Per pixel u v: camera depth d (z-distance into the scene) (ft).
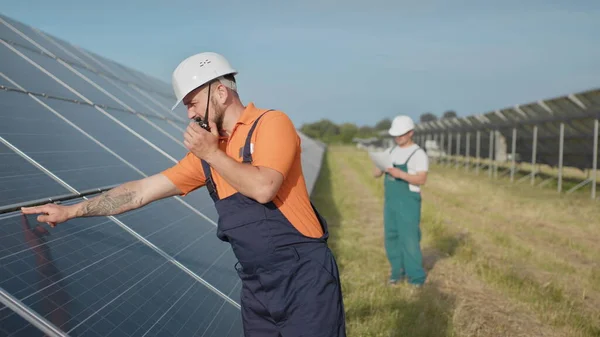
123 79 30.17
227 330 9.53
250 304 8.02
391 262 20.26
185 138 6.76
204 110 7.68
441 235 28.73
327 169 75.56
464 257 24.27
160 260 10.16
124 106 21.62
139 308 8.10
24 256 7.33
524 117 62.85
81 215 8.25
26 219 8.33
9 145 10.41
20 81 15.15
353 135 293.23
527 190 55.11
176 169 8.66
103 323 7.15
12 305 6.23
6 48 18.24
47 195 9.46
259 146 7.40
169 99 36.09
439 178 68.59
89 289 7.63
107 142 14.74
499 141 82.17
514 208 41.52
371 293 17.94
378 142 218.38
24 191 9.09
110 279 8.27
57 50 24.03
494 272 21.70
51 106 14.65
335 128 319.68
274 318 7.70
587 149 55.52
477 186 57.82
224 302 10.48
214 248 12.91
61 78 19.16
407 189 19.81
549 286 20.04
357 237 28.58
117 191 8.45
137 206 8.59
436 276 21.43
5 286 6.46
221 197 7.85
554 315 17.13
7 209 8.18
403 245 19.88
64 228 8.87
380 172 21.97
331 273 7.77
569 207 41.45
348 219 34.01
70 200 9.95
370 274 20.98
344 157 127.75
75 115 15.35
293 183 7.82
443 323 16.07
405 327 15.46
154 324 8.02
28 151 10.72
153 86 38.19
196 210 14.70
